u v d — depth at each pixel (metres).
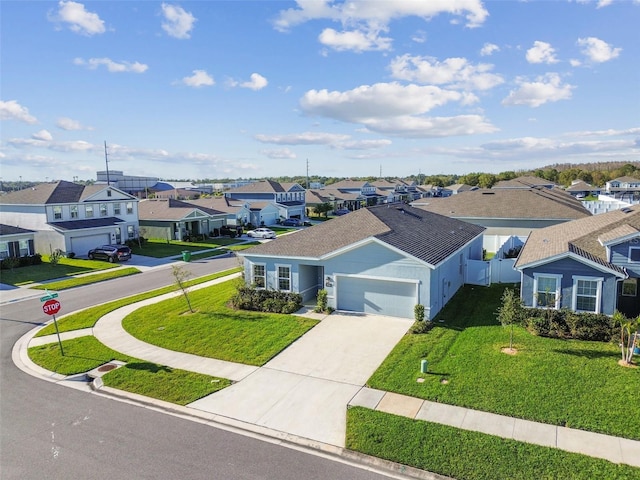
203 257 42.00
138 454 10.74
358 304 21.89
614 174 140.00
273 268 23.72
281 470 10.06
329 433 11.53
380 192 114.62
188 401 13.42
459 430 11.23
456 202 44.75
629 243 17.94
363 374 14.94
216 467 10.18
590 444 10.54
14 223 43.47
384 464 10.16
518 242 34.44
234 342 18.19
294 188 83.62
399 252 20.23
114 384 14.67
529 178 76.50
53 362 16.70
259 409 12.87
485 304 22.78
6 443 11.32
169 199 58.44
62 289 29.58
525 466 9.76
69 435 11.67
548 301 18.91
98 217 45.69
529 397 12.75
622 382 13.44
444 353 16.25
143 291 28.70
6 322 22.33
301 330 19.31
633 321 14.72
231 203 65.69
